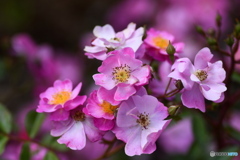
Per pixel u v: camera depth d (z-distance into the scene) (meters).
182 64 0.50
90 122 0.51
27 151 0.59
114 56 0.50
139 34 0.54
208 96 0.50
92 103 0.50
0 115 0.60
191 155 0.67
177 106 0.50
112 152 0.57
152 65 0.57
